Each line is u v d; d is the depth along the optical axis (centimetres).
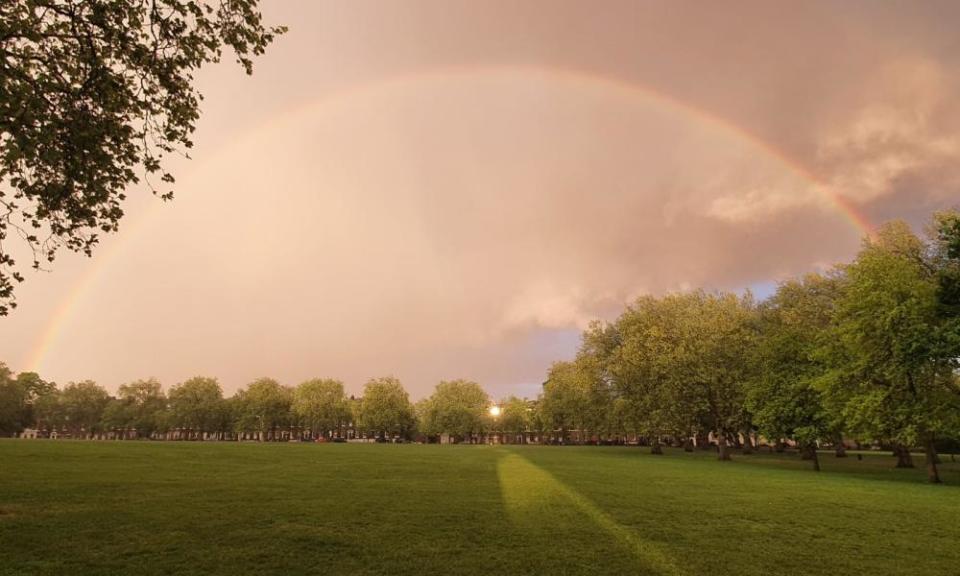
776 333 5572
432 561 1183
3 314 1563
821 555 1307
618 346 7512
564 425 11056
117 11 1402
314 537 1377
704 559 1246
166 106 1551
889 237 4672
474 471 3325
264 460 4019
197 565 1124
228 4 1509
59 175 1573
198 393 17012
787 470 4197
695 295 7219
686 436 7138
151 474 2753
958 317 3412
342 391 16450
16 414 15525
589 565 1177
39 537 1325
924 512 1969
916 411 3484
